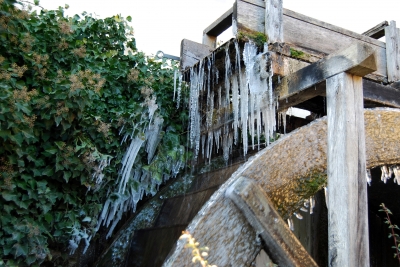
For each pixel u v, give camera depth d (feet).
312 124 8.66
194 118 11.78
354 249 6.69
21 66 9.82
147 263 10.39
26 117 8.69
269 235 6.95
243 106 9.80
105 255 11.71
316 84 8.20
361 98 7.64
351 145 7.22
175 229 10.41
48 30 10.62
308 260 7.14
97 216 10.82
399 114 9.43
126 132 11.09
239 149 11.87
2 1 8.86
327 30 10.22
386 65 10.91
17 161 8.87
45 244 9.05
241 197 6.96
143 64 12.35
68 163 9.57
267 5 9.42
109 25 12.33
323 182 8.48
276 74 8.99
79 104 9.43
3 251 8.37
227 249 6.97
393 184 10.89
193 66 11.27
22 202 8.90
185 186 12.41
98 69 11.30
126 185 11.36
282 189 7.92
